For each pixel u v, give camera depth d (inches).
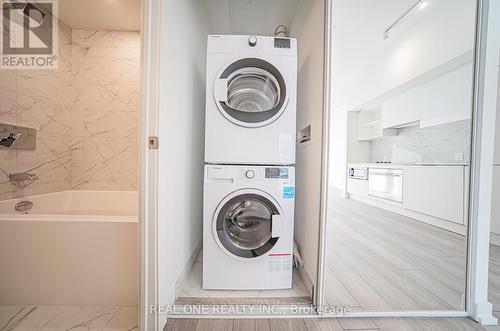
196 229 71.9
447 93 105.0
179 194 53.8
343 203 159.9
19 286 50.2
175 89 50.0
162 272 42.9
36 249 50.0
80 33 89.3
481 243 47.0
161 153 42.3
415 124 135.5
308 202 58.0
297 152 73.3
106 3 75.9
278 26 81.1
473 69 47.9
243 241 56.7
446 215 95.6
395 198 126.0
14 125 68.0
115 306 50.7
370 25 107.2
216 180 53.8
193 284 57.5
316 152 52.2
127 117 92.0
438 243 86.0
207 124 54.1
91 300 50.7
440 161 119.1
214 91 53.5
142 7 40.1
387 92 132.3
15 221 49.7
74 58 89.0
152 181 40.9
